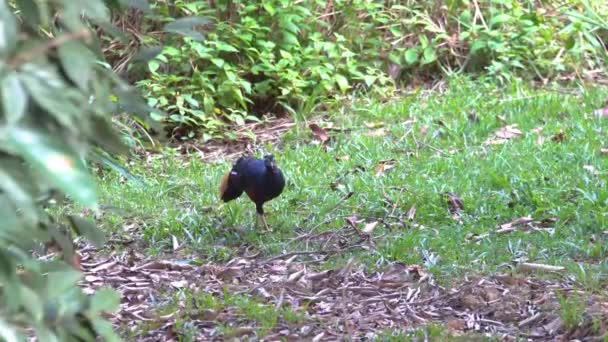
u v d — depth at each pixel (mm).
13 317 3338
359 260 9797
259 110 16391
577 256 9688
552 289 8750
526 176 11961
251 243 10688
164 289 9250
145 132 14328
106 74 4023
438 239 10219
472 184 12016
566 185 11617
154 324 8148
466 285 8961
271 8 16141
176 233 10977
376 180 12398
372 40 17234
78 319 3727
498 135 14031
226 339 7855
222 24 16094
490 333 7918
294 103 16219
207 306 8531
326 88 15953
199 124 15242
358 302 8750
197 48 15383
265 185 10703
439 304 8664
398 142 14117
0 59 3076
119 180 13078
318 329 8062
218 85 15867
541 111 14891
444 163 12797
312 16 17016
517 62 16766
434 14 17719
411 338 7664
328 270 9445
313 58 16344
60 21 3719
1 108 3061
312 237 10695
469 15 17500
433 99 15867
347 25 17234
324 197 11922
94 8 3510
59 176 2945
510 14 17547
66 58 3420
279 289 9102
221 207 11812
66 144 3240
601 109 14555
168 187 12773
